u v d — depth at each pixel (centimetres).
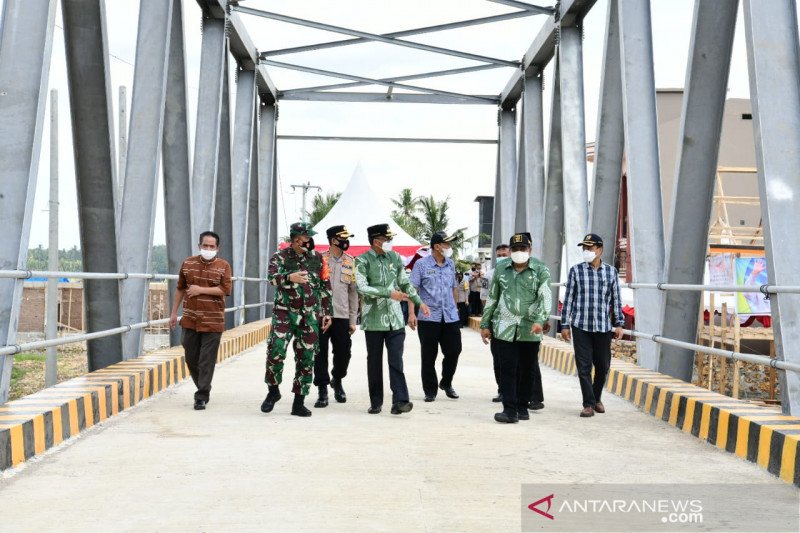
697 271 859
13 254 609
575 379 1128
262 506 442
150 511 432
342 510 435
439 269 891
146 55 1002
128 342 947
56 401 635
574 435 675
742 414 609
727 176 2158
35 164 615
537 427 713
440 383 918
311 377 768
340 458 566
